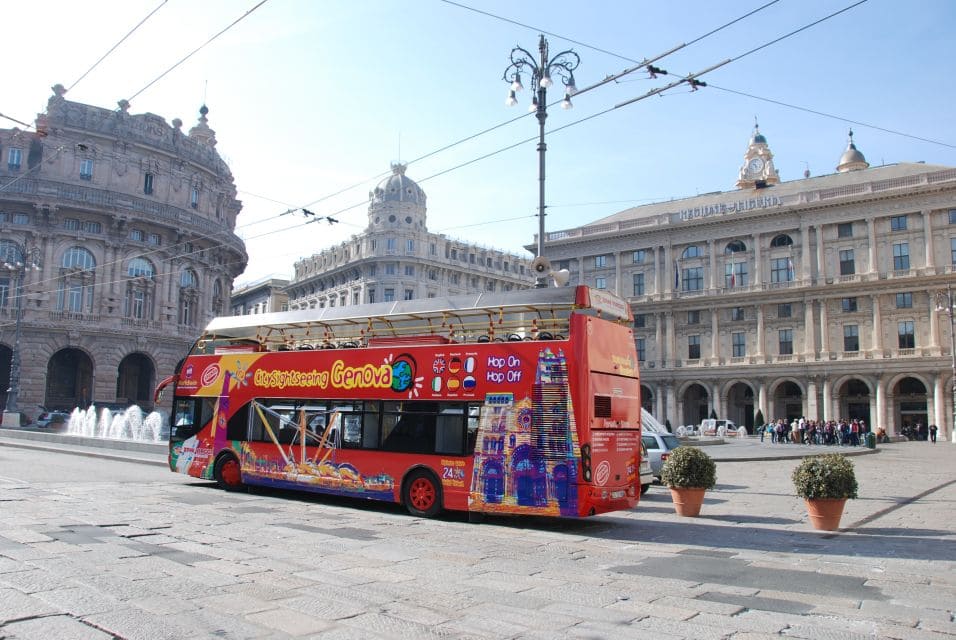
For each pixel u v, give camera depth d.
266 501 16.62
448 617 7.07
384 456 15.24
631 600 7.90
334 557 9.97
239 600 7.49
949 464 31.91
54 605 7.11
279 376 17.75
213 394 19.25
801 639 6.57
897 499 18.09
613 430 13.60
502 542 11.86
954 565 10.05
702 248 71.50
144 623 6.61
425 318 15.52
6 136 56.28
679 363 71.62
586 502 12.57
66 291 56.09
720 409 68.69
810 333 64.81
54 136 56.34
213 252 66.94
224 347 19.64
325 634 6.43
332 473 16.03
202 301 65.50
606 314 14.24
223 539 11.14
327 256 100.75
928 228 60.38
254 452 17.81
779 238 67.81
